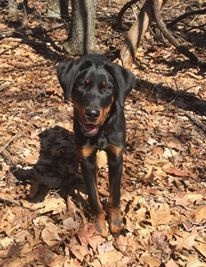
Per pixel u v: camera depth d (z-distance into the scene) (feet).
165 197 3.92
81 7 6.88
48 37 8.08
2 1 12.76
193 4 9.75
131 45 6.17
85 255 3.34
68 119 5.07
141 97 5.64
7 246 3.42
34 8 11.48
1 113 5.20
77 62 3.26
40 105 5.39
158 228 3.58
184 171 4.26
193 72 6.45
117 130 3.36
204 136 4.88
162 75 6.38
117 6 11.20
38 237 3.47
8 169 4.20
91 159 3.44
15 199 3.89
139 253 3.37
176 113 5.29
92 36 7.06
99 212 3.54
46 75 6.25
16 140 4.66
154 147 4.58
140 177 4.13
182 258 3.30
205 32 8.41
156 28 7.62
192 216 3.71
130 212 3.71
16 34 8.02
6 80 6.07
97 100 3.13
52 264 3.26
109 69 3.25
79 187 4.02
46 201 3.85
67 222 3.58
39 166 4.27
